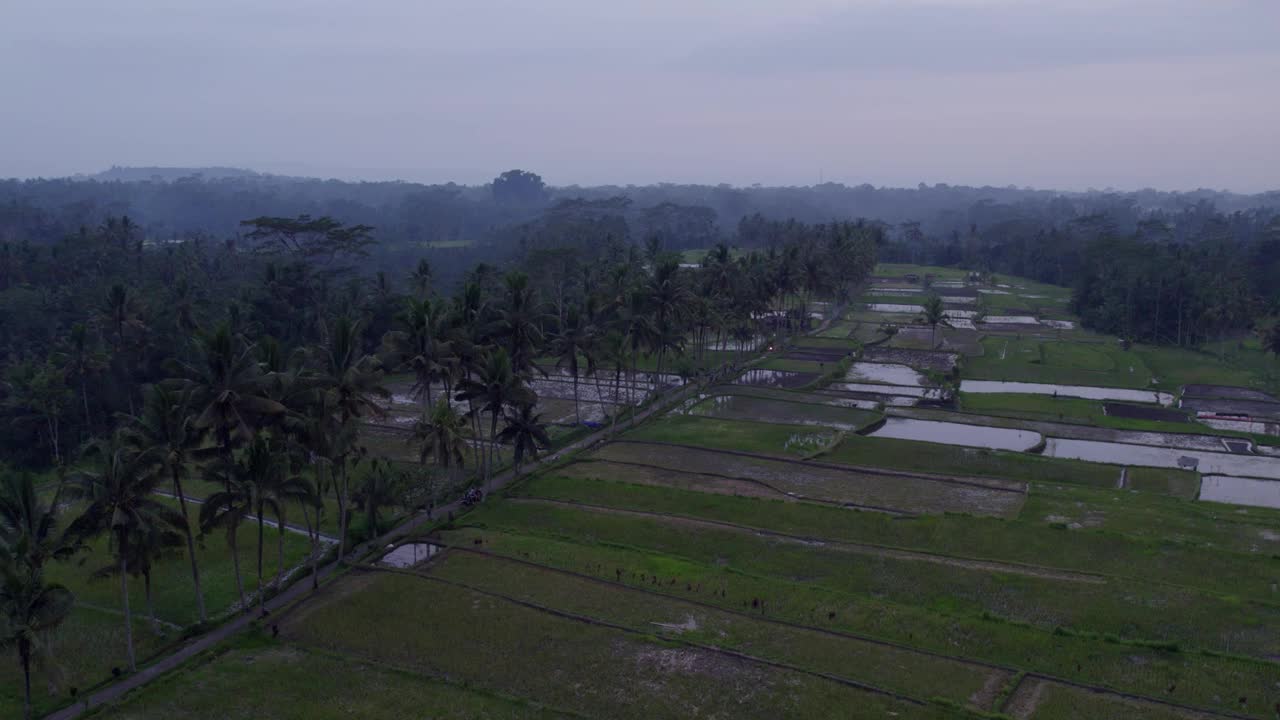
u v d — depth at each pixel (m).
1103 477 78.56
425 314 78.94
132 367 102.81
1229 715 41.91
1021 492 74.56
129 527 46.69
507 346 88.56
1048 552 61.31
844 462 83.81
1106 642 48.75
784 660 47.72
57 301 122.38
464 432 76.62
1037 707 42.91
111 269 147.88
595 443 91.81
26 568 43.84
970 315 188.50
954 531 65.12
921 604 54.69
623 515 70.31
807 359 140.62
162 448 48.53
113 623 53.44
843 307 197.62
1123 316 165.75
